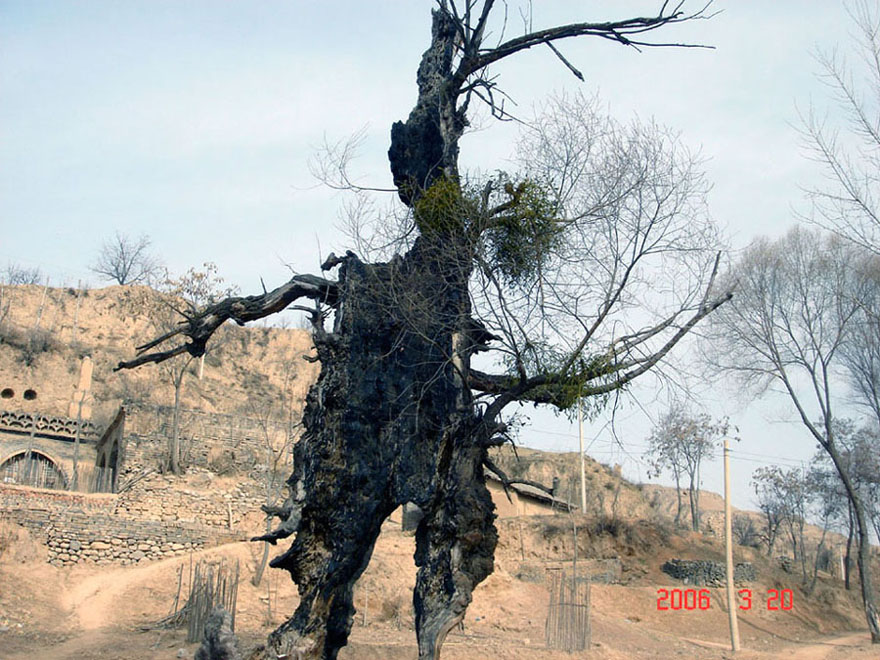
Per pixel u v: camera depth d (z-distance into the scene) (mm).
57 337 69312
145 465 45219
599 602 43906
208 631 15500
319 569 16375
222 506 43844
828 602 50906
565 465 66438
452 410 16094
